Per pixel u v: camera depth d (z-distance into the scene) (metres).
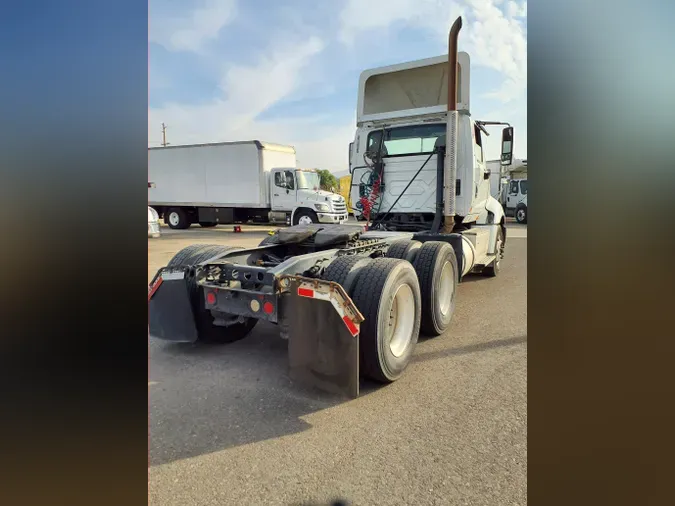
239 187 18.50
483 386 3.30
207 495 2.14
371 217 6.34
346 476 2.28
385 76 6.14
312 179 18.48
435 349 4.10
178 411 2.93
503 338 4.39
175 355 3.95
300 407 2.99
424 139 5.86
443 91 5.83
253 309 3.32
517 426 2.73
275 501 2.10
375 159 6.20
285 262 3.43
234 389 3.26
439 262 4.42
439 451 2.48
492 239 7.34
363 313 3.21
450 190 5.39
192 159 19.19
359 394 3.19
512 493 2.14
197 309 3.86
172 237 15.39
